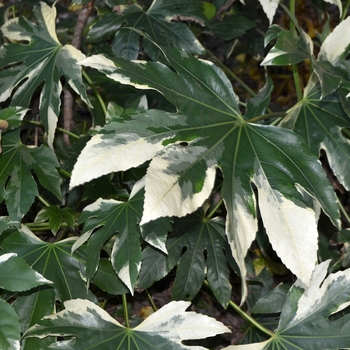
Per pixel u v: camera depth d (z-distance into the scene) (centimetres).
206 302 176
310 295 115
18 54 138
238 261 93
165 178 89
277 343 113
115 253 112
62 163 152
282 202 98
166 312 110
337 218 101
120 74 104
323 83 112
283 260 95
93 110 172
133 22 150
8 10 193
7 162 122
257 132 107
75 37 162
